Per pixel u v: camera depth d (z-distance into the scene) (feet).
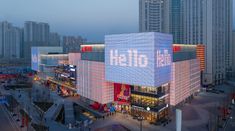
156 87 333.62
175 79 380.37
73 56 535.19
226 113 371.97
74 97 512.63
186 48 460.55
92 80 418.31
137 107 365.20
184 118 353.10
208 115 366.63
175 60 405.39
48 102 469.98
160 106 344.49
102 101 390.83
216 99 480.64
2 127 333.42
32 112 411.75
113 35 372.17
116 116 371.97
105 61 388.57
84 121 333.62
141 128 304.30
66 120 374.63
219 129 307.99
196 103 446.19
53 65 655.76
